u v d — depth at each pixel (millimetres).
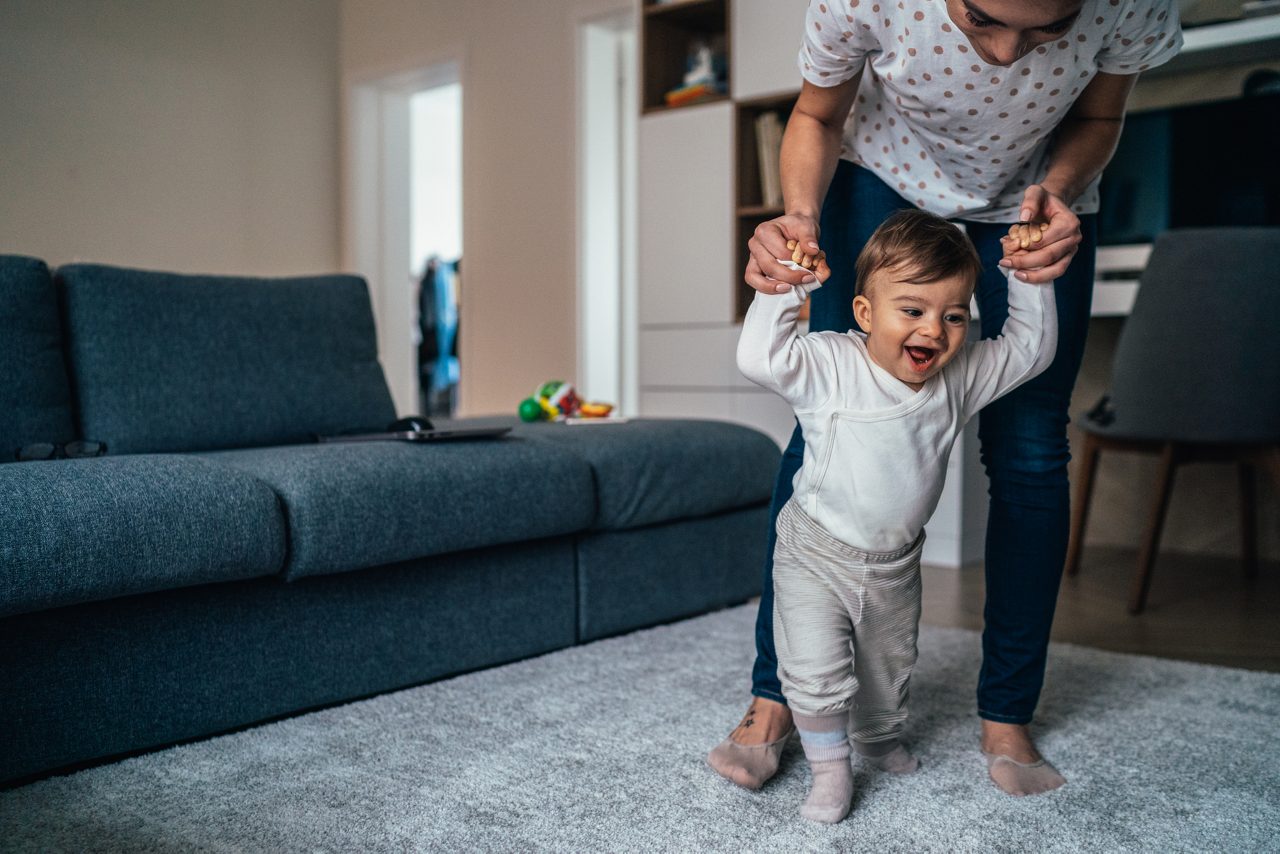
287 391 2262
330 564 1646
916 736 1557
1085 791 1351
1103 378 3602
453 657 1882
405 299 5758
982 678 1443
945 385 1241
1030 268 1248
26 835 1204
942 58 1185
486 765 1432
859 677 1328
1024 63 1176
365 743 1522
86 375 2020
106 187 4766
